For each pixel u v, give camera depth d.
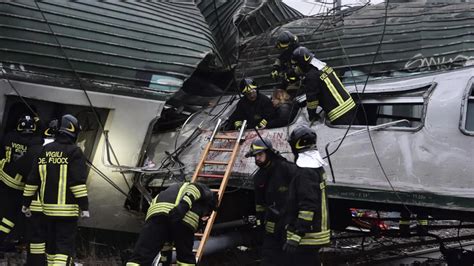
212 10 10.03
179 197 5.72
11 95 7.86
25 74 7.81
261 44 9.48
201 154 8.23
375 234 8.59
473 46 7.05
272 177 5.93
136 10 8.81
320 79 7.22
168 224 5.73
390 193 6.82
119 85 8.20
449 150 6.58
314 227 5.64
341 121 7.27
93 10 8.43
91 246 8.86
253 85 8.03
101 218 8.69
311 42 8.50
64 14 8.17
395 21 7.91
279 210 5.86
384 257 9.91
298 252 5.70
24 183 7.89
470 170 6.42
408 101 7.18
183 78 8.52
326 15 8.88
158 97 8.34
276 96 8.09
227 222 8.29
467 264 7.73
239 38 10.06
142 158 8.51
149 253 5.69
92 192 8.48
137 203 8.77
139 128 8.36
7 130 8.35
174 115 9.14
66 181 6.61
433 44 7.33
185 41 8.77
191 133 8.66
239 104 8.20
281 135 7.73
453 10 7.58
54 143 6.70
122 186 8.50
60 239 6.62
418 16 7.77
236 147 7.59
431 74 7.17
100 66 8.14
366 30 8.06
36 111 8.04
